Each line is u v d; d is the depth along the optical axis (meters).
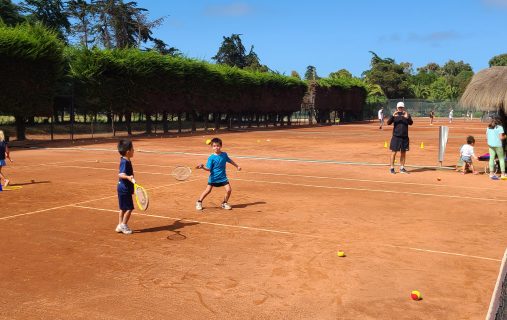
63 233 7.42
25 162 17.53
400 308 4.68
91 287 5.20
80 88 31.59
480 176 14.12
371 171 15.23
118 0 64.25
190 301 4.83
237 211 9.07
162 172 14.75
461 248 6.69
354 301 4.85
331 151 22.66
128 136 34.94
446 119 77.56
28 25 28.47
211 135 36.91
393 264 5.99
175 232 7.52
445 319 4.43
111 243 6.88
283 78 52.31
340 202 10.01
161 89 36.50
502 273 5.60
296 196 10.70
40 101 27.86
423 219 8.47
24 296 4.94
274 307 4.69
